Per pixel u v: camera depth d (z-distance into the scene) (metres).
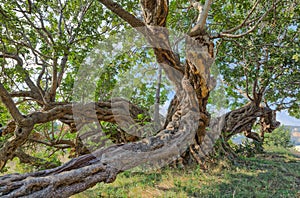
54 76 7.55
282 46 7.98
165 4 5.42
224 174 6.61
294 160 9.52
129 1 7.54
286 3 7.38
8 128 7.21
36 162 7.57
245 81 10.47
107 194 5.00
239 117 10.89
